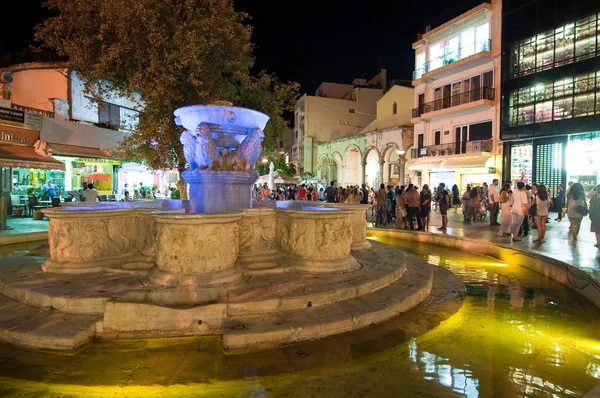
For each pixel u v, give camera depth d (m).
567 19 21.42
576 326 4.88
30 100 20.88
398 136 34.31
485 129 26.75
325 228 5.79
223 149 7.00
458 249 10.84
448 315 5.11
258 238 6.10
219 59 12.07
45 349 3.90
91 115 21.75
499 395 3.19
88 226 5.70
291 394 3.21
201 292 4.60
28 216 17.58
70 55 11.20
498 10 25.41
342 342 4.18
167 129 11.19
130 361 3.71
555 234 12.56
